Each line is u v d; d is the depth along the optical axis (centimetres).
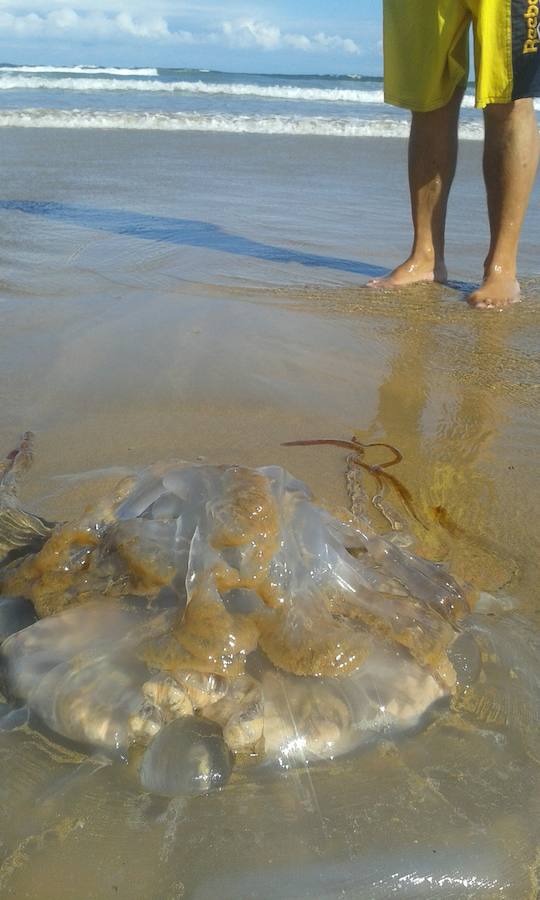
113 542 68
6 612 72
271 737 60
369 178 336
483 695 66
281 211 268
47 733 62
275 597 63
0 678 65
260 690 61
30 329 151
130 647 64
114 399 125
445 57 180
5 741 61
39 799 57
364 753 60
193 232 234
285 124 493
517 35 166
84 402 124
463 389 136
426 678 65
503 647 72
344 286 191
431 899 52
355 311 173
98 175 321
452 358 149
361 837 54
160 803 56
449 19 178
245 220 252
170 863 53
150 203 271
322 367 142
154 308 166
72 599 69
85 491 99
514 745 62
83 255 203
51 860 53
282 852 53
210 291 180
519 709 65
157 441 113
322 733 60
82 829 55
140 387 129
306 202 284
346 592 68
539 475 109
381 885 52
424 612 69
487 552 91
